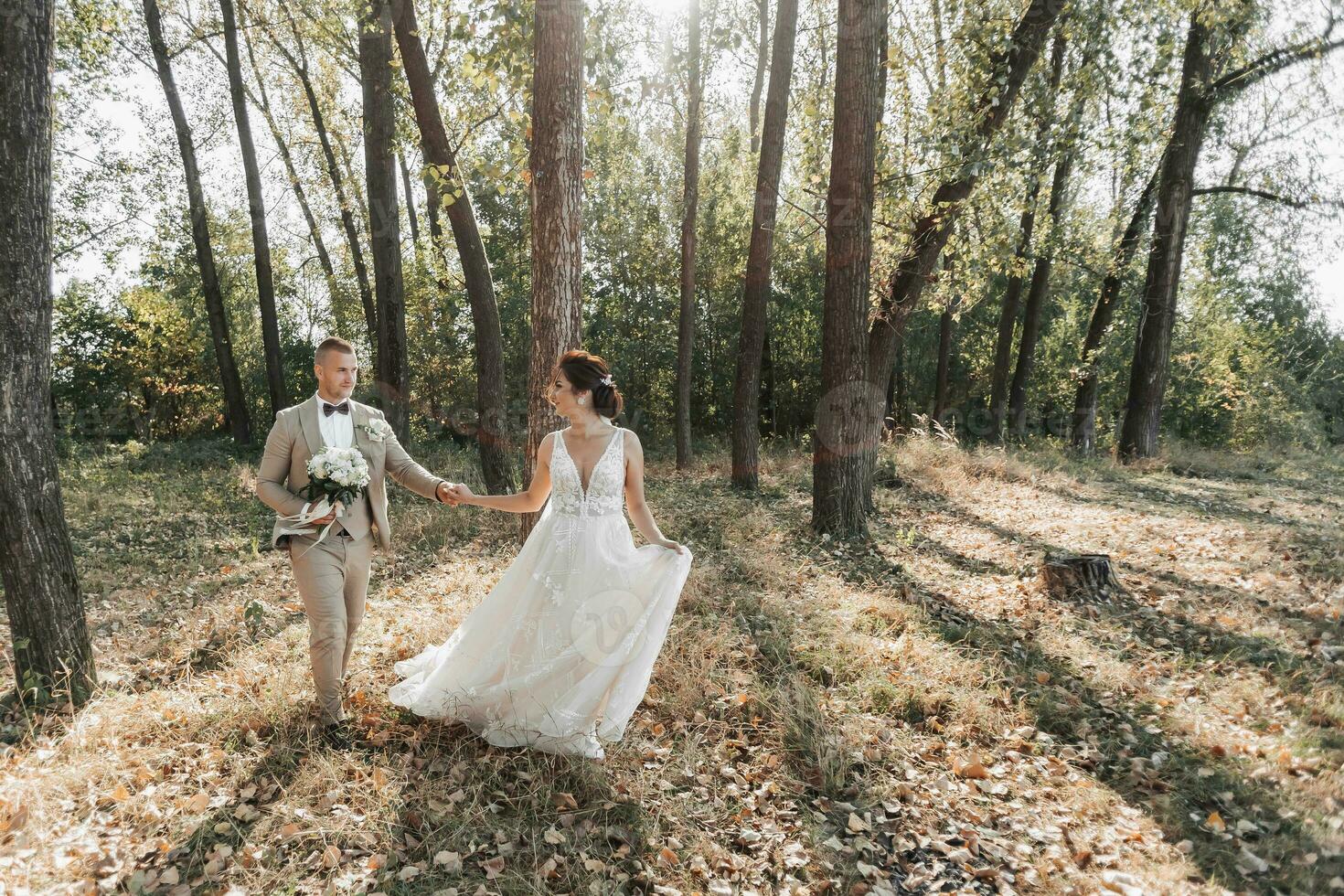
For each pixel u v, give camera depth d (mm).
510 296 18844
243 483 10906
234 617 5129
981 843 2990
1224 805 3205
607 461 3457
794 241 17938
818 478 8008
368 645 4445
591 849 2857
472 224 9383
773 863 2871
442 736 3523
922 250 9070
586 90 6031
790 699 3975
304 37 15016
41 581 3758
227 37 14625
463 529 7922
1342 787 3223
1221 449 20203
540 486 3611
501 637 3514
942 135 8758
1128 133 11805
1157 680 4410
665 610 3533
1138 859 2879
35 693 3715
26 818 2795
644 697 3979
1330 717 3791
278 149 17922
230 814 2957
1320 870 2756
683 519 8438
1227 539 7363
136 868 2652
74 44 13445
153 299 20812
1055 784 3410
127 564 6832
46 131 3668
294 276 22422
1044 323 24172
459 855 2785
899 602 5711
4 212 3557
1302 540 7031
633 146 17406
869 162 7574
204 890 2557
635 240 18891
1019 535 8148
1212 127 14766
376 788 3111
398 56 10984
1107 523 8531
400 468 3783
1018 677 4387
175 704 3705
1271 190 14844
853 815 3125
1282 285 24250
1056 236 14875
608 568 3459
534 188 4512
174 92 14812
